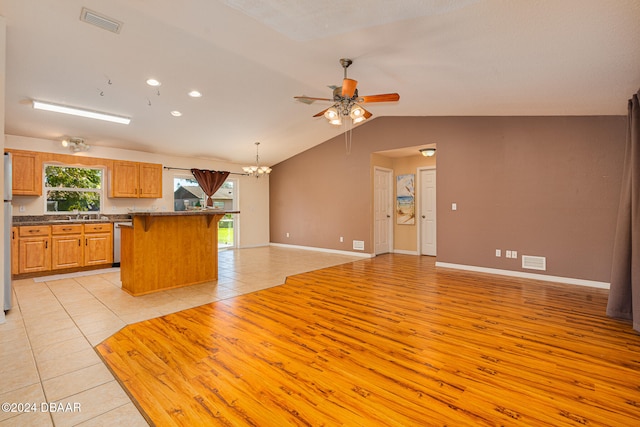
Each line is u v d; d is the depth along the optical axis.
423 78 3.40
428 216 6.89
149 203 6.50
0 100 2.73
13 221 4.95
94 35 3.07
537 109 4.04
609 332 2.65
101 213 5.85
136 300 3.56
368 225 6.65
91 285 4.23
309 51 3.06
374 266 5.61
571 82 2.86
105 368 2.07
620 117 3.90
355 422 1.54
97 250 5.28
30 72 3.55
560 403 1.69
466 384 1.88
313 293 3.87
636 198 2.71
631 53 2.17
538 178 4.47
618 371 2.02
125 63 3.58
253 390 1.82
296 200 8.12
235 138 6.42
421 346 2.39
